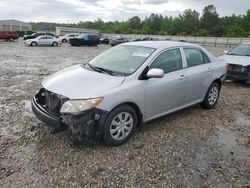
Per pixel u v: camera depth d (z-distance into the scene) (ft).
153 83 14.39
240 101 22.84
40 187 10.12
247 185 10.69
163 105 15.38
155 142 13.97
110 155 12.46
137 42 17.35
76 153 12.52
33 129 15.11
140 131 15.25
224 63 20.56
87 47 105.70
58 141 13.66
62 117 12.21
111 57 16.06
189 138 14.67
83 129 12.02
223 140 14.69
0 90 24.35
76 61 51.16
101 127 12.41
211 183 10.72
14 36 132.87
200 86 17.95
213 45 155.33
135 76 13.79
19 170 11.11
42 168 11.28
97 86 12.69
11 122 16.19
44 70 37.96
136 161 12.07
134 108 14.03
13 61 48.47
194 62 17.75
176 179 10.89
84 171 11.16
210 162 12.28
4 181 10.39
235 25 293.84
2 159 11.91
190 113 18.78
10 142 13.51
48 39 104.78
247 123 17.51
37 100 14.24
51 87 13.09
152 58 14.78
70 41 110.11
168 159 12.36
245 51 31.91
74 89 12.53
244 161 12.53
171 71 15.74
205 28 328.70
